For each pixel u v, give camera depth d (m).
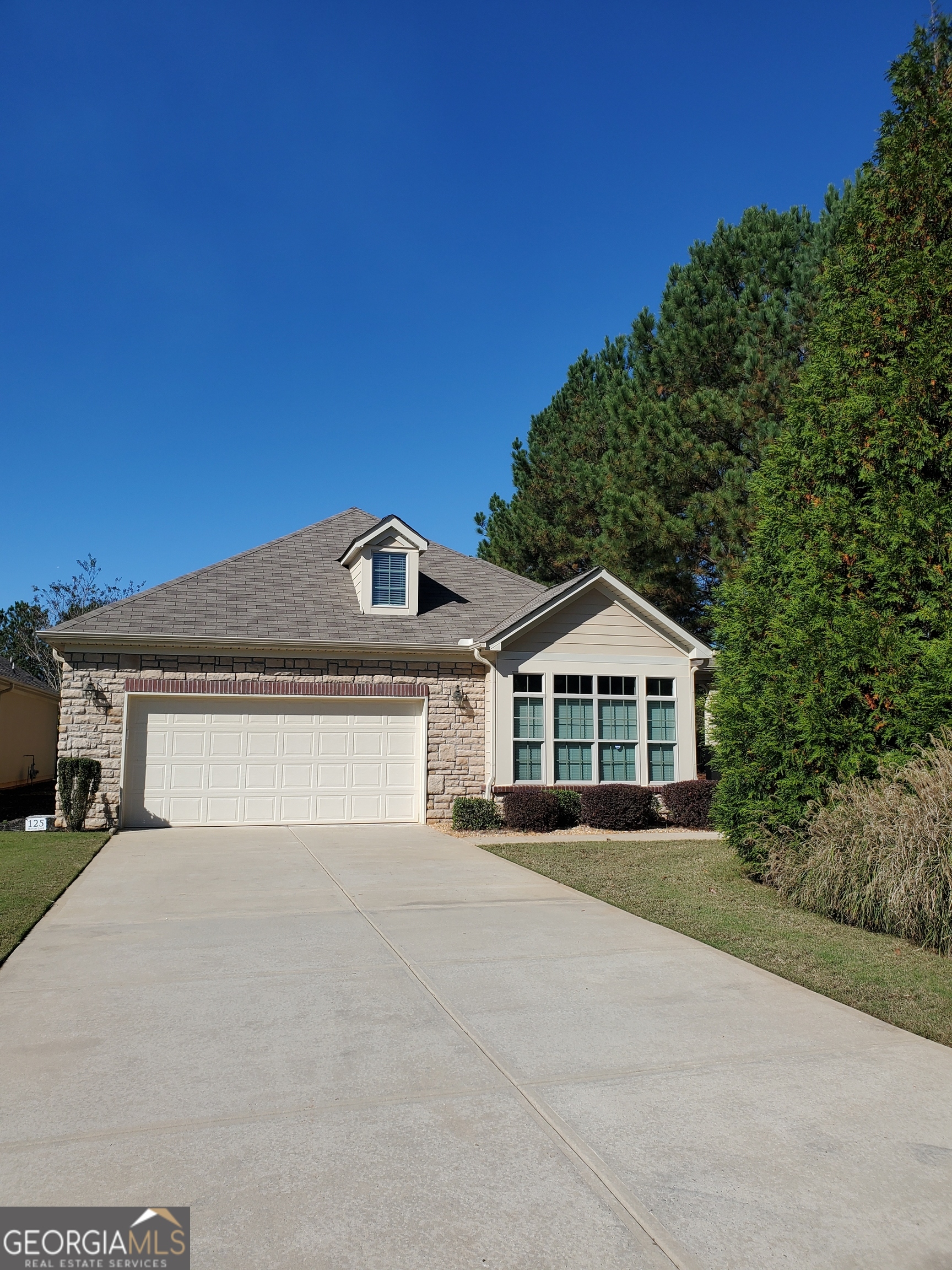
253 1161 3.50
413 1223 3.08
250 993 5.67
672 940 7.10
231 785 14.85
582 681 16.25
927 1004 5.54
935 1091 4.21
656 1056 4.64
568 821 15.26
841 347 9.76
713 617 10.56
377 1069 4.44
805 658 8.99
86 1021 5.11
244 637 14.80
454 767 15.76
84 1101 4.05
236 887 9.28
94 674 14.33
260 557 17.92
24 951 6.62
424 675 15.81
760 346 20.58
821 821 8.30
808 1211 3.17
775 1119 3.90
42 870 9.87
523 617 15.69
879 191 9.73
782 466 10.00
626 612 16.59
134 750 14.52
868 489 9.34
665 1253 2.93
